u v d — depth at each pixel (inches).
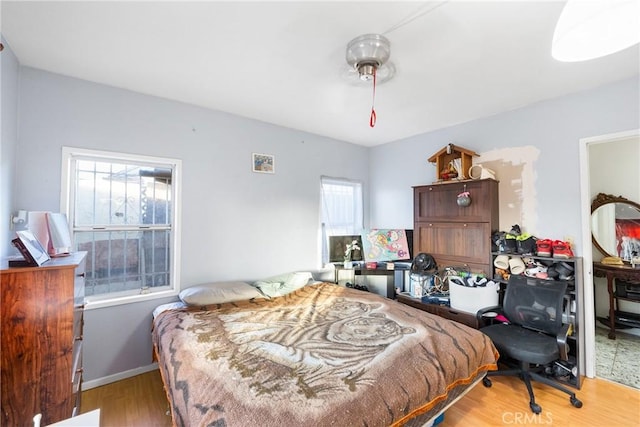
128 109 98.0
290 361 62.5
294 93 101.3
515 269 106.7
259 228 129.5
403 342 71.8
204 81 92.3
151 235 104.7
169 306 98.7
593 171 145.9
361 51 68.4
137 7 58.5
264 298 111.0
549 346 83.4
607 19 30.3
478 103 109.6
